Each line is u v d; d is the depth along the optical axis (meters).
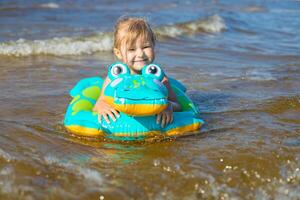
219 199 4.56
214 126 6.50
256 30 16.53
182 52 12.45
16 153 5.39
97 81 7.20
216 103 7.69
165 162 5.23
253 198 4.61
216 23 16.78
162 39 14.35
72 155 5.43
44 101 7.69
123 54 6.60
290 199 4.62
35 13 19.28
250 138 6.00
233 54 12.31
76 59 11.44
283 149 5.61
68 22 17.30
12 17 18.06
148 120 6.03
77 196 4.45
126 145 5.81
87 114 6.20
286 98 7.81
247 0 27.28
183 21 17.36
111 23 17.28
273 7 24.16
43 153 5.45
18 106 7.34
